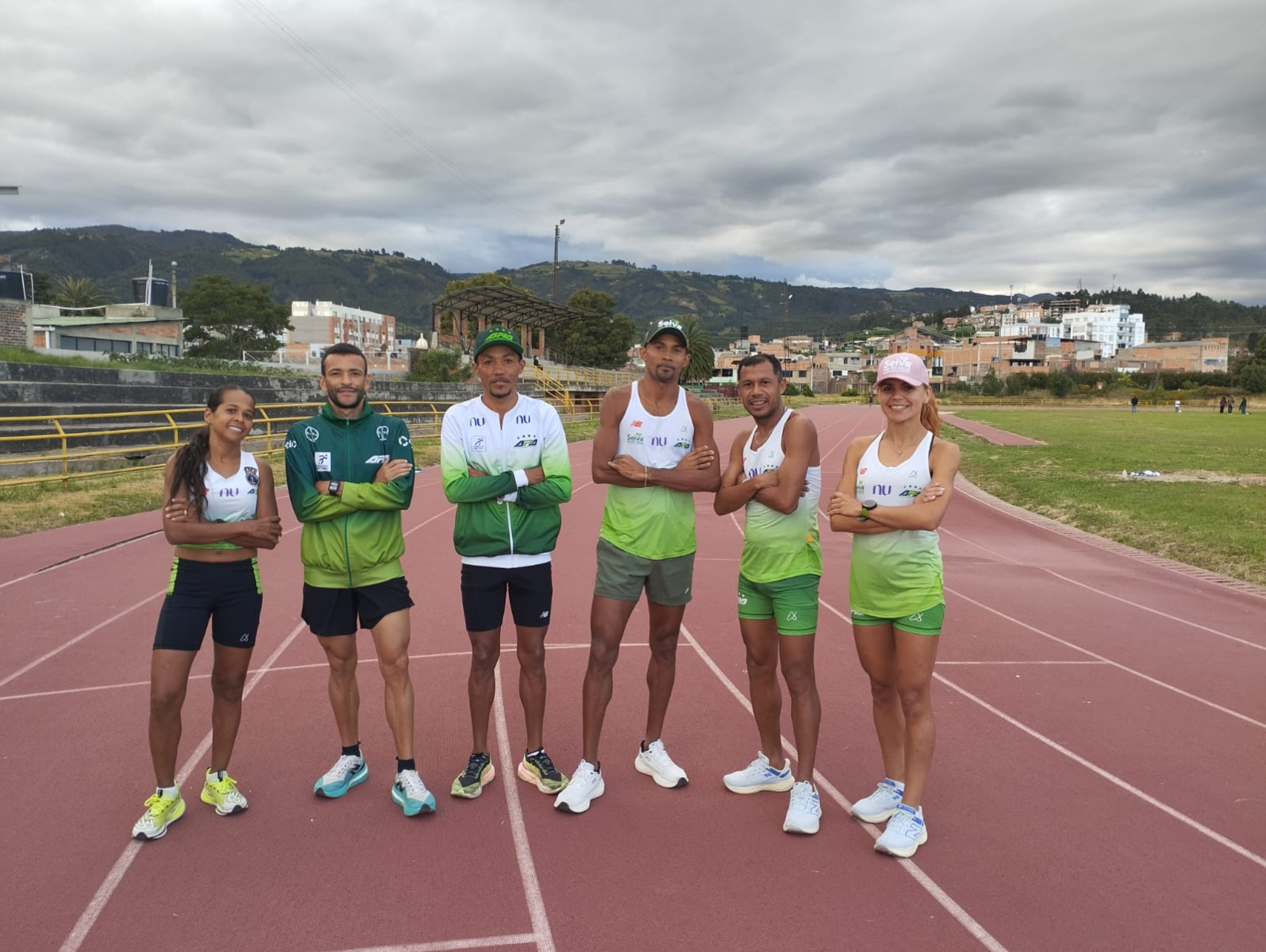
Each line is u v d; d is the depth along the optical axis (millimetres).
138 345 38719
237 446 3438
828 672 5520
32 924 2727
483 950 2639
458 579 7941
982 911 2893
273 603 6891
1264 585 8602
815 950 2662
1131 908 2916
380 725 4484
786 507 3469
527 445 3631
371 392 27906
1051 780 3961
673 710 4801
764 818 3551
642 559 3615
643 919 2811
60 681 5062
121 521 10609
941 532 12188
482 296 35562
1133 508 13453
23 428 15289
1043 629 6738
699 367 64562
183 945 2635
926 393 3398
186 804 3572
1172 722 4734
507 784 3828
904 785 3352
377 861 3148
